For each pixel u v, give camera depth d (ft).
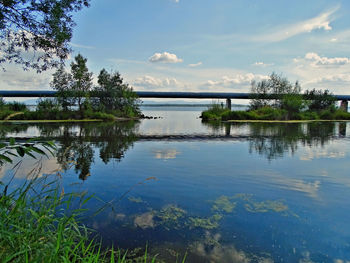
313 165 27.61
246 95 202.69
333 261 10.31
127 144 43.86
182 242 11.65
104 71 139.13
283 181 21.56
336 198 17.49
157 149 38.88
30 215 8.23
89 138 50.98
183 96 209.46
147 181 21.18
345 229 13.06
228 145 43.83
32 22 22.16
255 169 25.81
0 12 19.39
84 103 121.39
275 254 10.78
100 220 13.65
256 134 61.82
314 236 12.33
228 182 21.15
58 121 106.42
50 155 32.42
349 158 31.65
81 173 23.49
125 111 148.97
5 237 6.60
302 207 15.92
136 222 13.56
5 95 184.34
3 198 7.39
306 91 140.15
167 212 14.98
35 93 187.52
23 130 65.21
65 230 7.91
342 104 200.34
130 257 10.30
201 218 14.24
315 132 65.05
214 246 11.34
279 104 132.67
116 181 21.02
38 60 25.07
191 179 21.95
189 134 63.10
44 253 6.27
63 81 111.14
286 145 43.37
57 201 8.59
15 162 27.61
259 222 13.80
